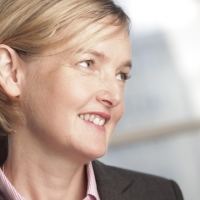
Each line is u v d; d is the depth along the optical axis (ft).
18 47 4.68
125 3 9.73
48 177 4.81
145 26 9.89
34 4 4.64
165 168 10.03
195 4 9.95
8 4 4.80
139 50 9.93
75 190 5.02
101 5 4.65
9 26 4.73
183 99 10.04
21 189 4.89
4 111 4.78
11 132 4.92
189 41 9.99
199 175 10.02
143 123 9.98
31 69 4.63
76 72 4.51
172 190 5.99
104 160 9.86
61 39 4.50
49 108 4.53
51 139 4.57
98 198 5.16
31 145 4.75
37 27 4.56
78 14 4.54
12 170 4.97
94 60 4.58
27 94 4.66
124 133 9.90
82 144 4.50
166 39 9.97
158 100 10.01
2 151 5.24
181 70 10.02
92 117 4.58
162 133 9.94
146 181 5.92
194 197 10.04
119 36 4.70
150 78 9.96
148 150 10.02
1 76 4.72
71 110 4.47
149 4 9.90
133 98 9.98
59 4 4.56
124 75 5.01
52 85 4.50
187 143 10.07
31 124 4.69
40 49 4.54
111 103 4.61
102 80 4.60
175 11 9.96
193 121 9.97
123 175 5.86
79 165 4.77
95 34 4.53
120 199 5.37
